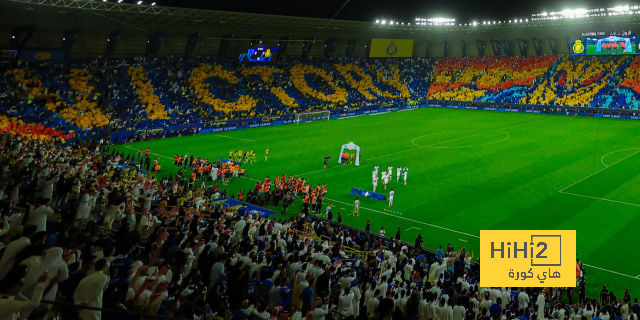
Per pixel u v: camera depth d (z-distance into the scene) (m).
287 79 104.75
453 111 108.25
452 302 19.67
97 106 72.44
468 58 127.31
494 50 124.62
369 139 74.31
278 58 109.88
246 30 96.81
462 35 122.69
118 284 11.26
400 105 113.31
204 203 36.91
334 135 77.62
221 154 62.38
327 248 27.27
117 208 20.20
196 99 85.94
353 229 37.97
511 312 20.59
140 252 17.64
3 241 12.63
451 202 45.03
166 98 82.00
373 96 112.94
